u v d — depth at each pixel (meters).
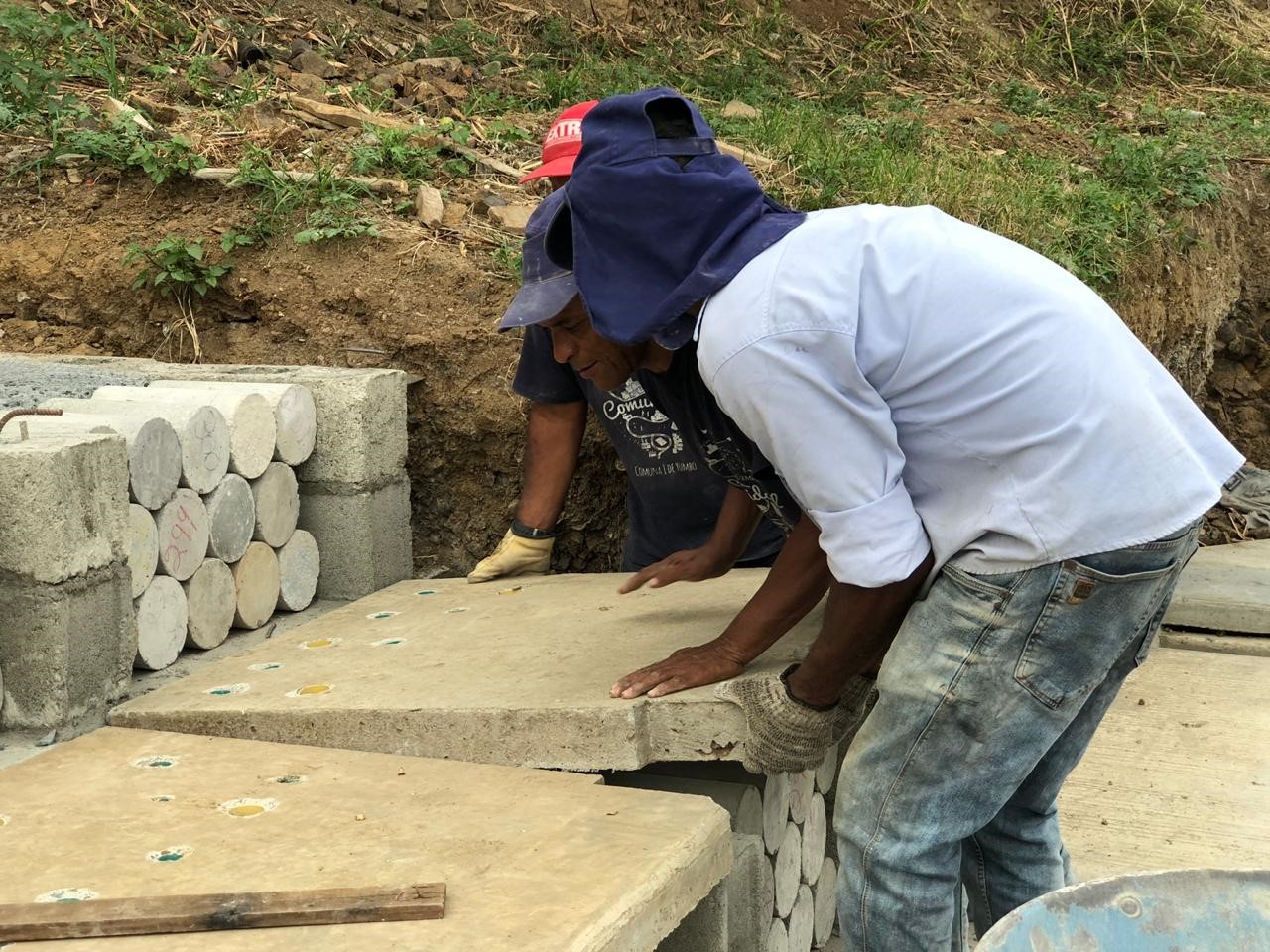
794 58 8.29
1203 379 7.30
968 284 2.04
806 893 3.25
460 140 5.16
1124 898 1.73
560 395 3.65
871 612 2.18
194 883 2.08
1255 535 6.64
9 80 5.04
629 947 2.00
